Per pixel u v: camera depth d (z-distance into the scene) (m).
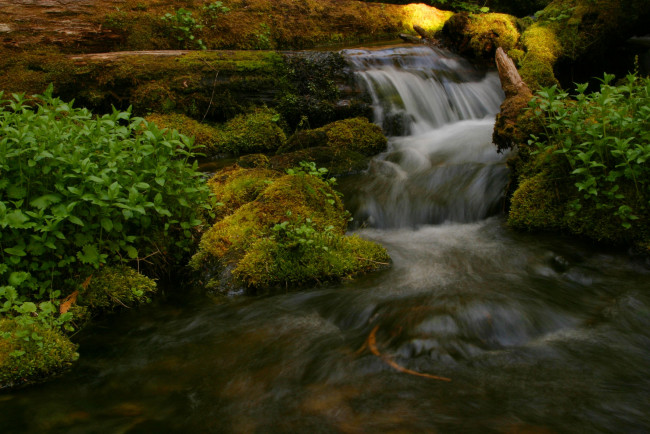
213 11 9.49
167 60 7.47
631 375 2.62
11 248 3.25
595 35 8.37
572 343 2.93
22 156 3.49
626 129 4.19
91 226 3.62
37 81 6.87
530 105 4.56
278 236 4.07
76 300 3.53
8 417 2.51
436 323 3.09
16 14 7.59
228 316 3.50
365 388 2.59
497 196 5.18
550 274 3.81
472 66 9.12
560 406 2.37
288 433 2.29
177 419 2.45
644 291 3.46
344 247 4.08
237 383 2.72
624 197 4.05
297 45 10.42
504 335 3.02
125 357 3.06
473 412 2.35
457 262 4.12
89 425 2.43
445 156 6.59
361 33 11.28
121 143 3.80
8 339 2.92
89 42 8.05
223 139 7.25
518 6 12.80
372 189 5.68
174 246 4.25
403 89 8.09
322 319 3.38
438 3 13.03
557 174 4.50
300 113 7.76
